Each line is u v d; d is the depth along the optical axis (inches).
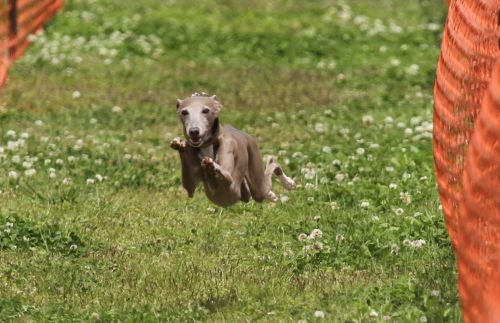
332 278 465.4
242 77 1101.1
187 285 461.1
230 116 903.1
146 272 482.0
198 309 422.9
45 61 1138.0
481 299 322.3
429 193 609.9
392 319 394.6
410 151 728.3
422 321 386.6
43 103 950.4
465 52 431.8
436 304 401.7
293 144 783.1
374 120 877.2
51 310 431.2
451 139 434.3
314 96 1002.7
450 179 432.8
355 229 540.7
